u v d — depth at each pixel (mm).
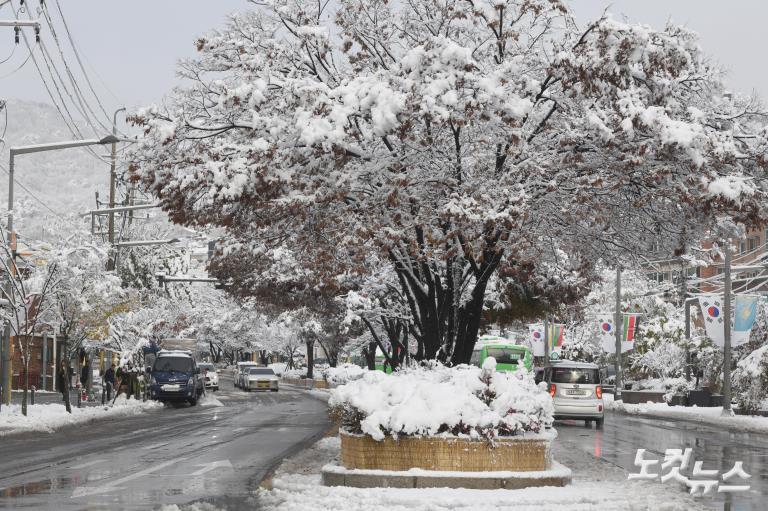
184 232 67375
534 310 30688
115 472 17547
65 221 46125
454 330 22609
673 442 27438
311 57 20344
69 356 41750
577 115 18766
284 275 35438
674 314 70000
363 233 18484
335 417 16141
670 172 17375
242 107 19062
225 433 28797
